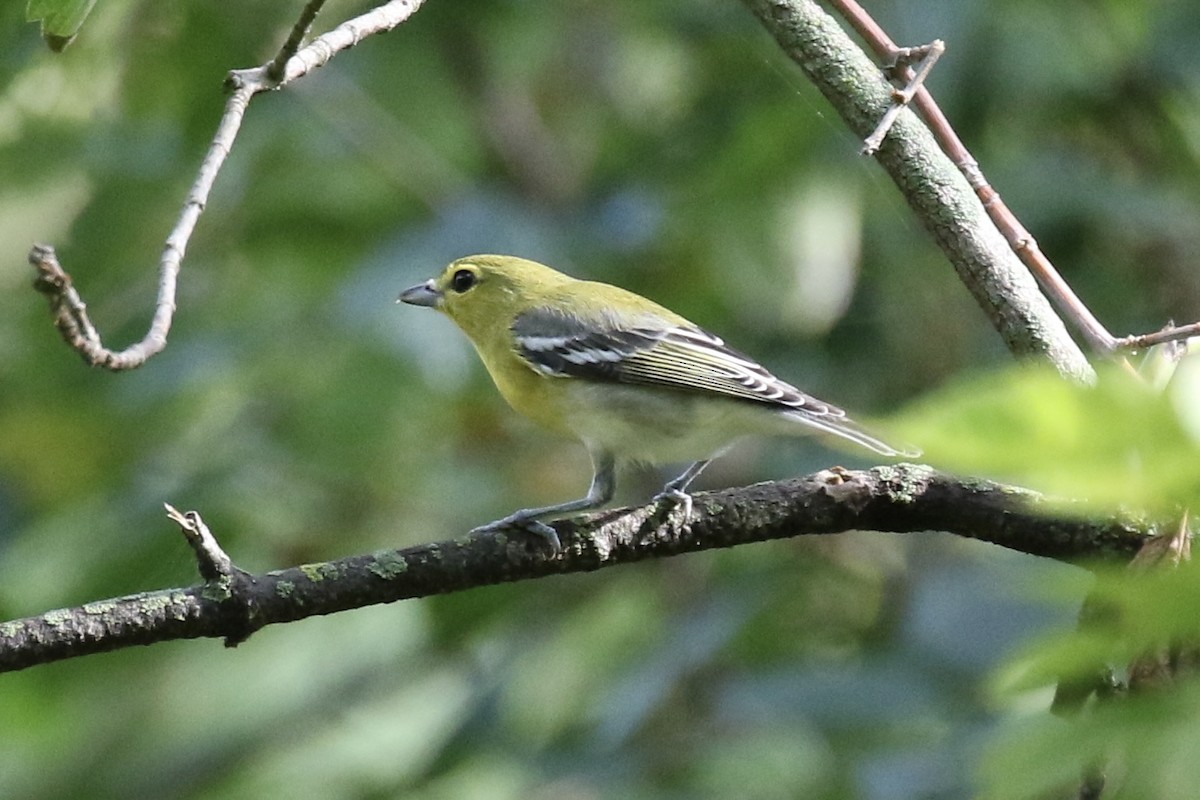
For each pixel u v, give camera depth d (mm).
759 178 13016
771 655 12008
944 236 6871
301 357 13258
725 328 13992
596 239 13297
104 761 13211
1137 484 2570
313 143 14320
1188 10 13273
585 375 9836
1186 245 13414
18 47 11992
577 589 13039
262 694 13594
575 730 11406
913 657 10164
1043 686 3072
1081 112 13609
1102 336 6332
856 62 7137
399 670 13609
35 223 15156
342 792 13016
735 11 13875
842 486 6688
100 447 13547
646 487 14125
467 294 10750
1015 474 2594
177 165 13859
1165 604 2859
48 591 11992
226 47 13828
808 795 10422
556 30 15398
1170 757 2828
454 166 15336
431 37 15023
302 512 13086
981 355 13461
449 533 13633
